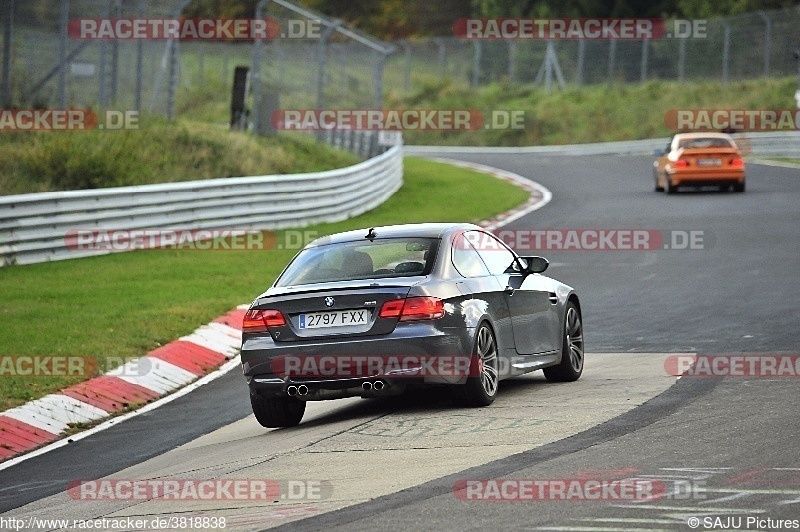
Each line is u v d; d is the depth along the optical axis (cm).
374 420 3391
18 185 8769
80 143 9369
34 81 9994
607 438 2869
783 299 5606
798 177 12219
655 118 19562
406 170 14538
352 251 3541
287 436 3347
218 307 5675
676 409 3216
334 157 12262
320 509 2367
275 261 7388
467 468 2636
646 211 9788
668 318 5269
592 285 6438
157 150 10050
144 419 3984
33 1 9938
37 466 3422
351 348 3281
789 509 2142
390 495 2430
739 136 15600
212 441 3484
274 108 12019
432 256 3444
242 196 8412
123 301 5812
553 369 3959
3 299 5847
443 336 3291
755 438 2777
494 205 10594
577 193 11712
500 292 3594
